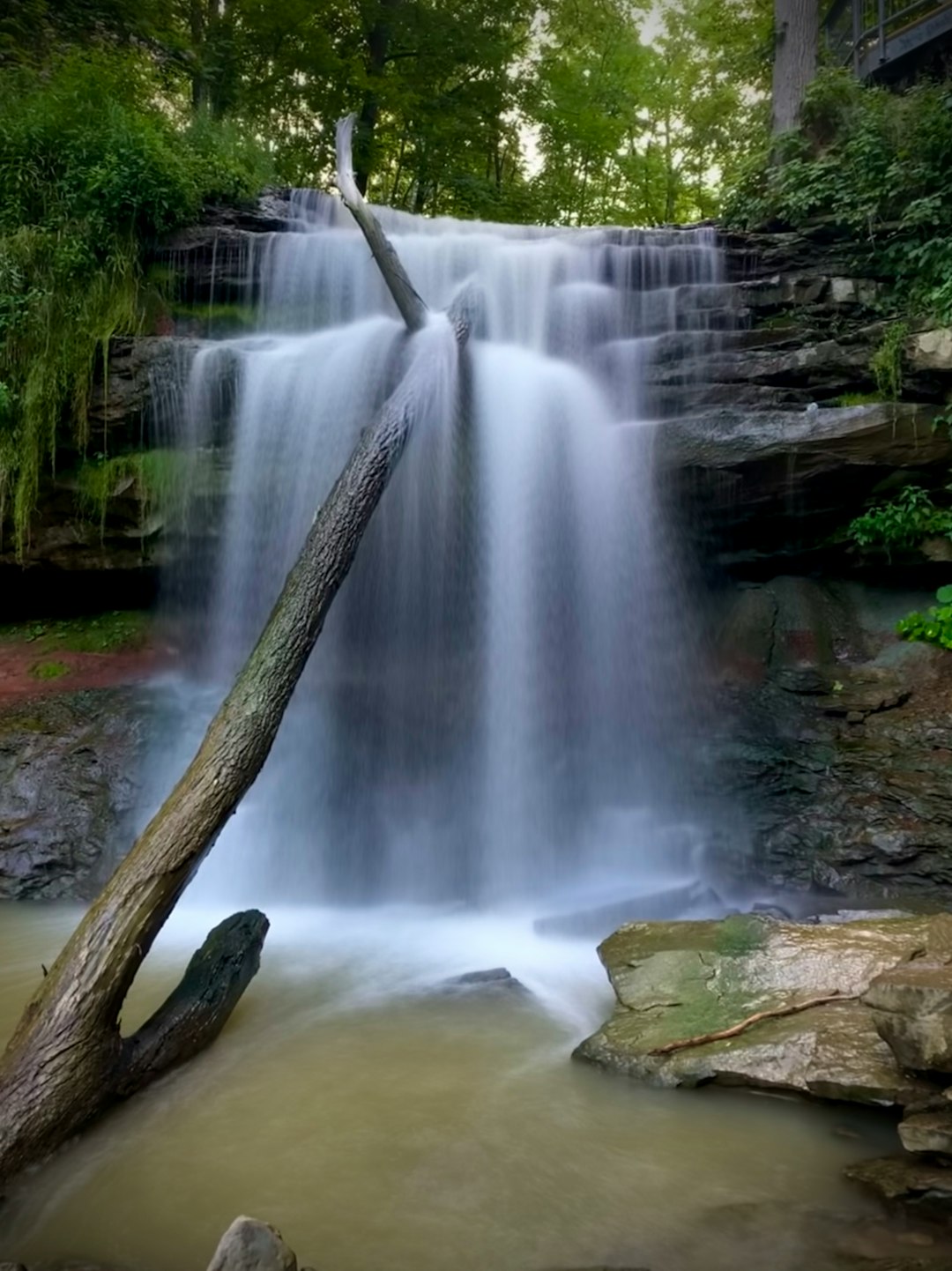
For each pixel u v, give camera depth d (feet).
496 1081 12.21
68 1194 9.46
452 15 54.85
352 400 27.20
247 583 27.71
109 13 44.37
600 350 30.45
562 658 26.66
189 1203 9.28
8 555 29.14
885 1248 8.26
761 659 27.48
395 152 62.08
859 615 28.55
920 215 29.40
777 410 27.58
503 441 26.81
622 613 27.35
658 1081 11.89
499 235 35.50
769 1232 8.63
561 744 25.98
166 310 30.63
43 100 32.12
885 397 27.53
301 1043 13.50
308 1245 8.52
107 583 30.37
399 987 15.97
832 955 13.60
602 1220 8.92
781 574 29.76
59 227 29.81
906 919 14.67
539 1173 9.84
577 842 24.07
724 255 32.45
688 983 13.85
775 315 30.99
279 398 27.68
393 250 26.94
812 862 21.88
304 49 52.31
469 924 19.89
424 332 26.48
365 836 23.48
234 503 27.84
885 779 22.88
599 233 33.35
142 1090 11.76
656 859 23.21
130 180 29.96
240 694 15.44
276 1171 9.91
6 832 22.63
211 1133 10.77
